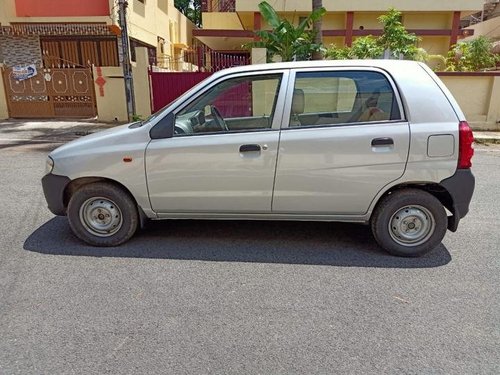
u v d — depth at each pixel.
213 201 3.61
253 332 2.55
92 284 3.11
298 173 3.46
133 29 14.72
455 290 3.05
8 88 12.72
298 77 3.50
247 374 2.20
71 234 4.09
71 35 14.26
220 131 3.57
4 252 3.67
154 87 11.63
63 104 12.95
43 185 3.80
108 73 12.12
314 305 2.85
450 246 3.84
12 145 9.11
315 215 3.61
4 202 5.08
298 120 3.50
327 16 16.56
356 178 3.44
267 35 10.71
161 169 3.56
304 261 3.52
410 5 15.05
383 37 12.70
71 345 2.42
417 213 3.52
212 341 2.46
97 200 3.72
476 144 9.88
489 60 13.95
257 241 3.94
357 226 4.34
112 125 11.86
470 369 2.23
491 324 2.63
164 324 2.63
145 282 3.15
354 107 3.49
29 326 2.60
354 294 2.99
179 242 3.91
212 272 3.31
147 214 3.75
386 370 2.22
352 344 2.44
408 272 3.33
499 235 4.12
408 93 3.39
